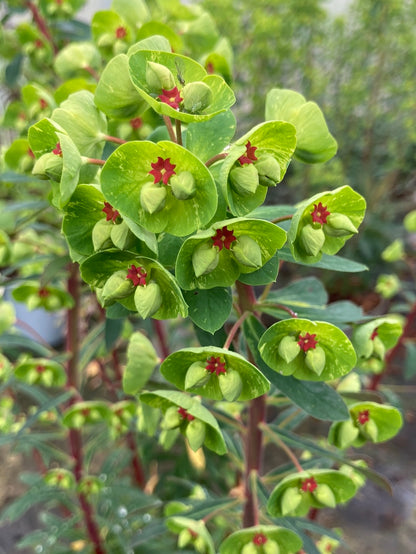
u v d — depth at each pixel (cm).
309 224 7
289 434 10
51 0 16
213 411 11
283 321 7
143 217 7
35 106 11
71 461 16
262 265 7
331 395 8
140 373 10
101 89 7
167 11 12
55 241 15
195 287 7
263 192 7
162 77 7
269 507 9
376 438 10
